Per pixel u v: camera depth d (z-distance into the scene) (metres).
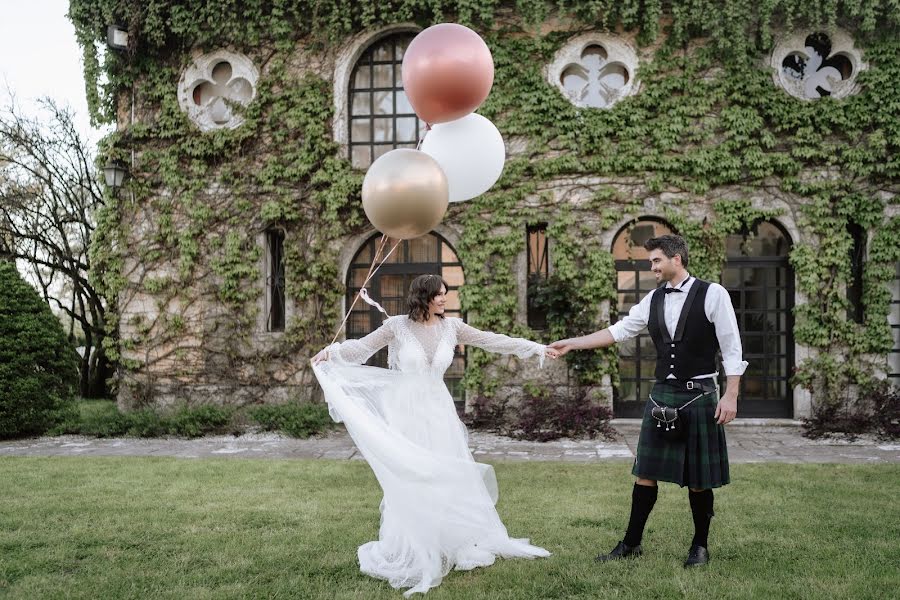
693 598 2.71
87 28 8.79
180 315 8.74
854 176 7.94
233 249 8.67
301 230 8.66
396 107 8.84
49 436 7.68
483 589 2.88
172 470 5.45
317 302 8.61
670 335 3.19
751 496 4.41
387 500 3.16
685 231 8.07
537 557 3.29
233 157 8.76
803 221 7.95
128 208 8.88
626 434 7.66
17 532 3.70
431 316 3.42
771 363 8.25
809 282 7.90
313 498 4.48
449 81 3.30
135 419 7.80
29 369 7.65
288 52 8.70
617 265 8.36
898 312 8.15
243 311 8.69
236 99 9.04
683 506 4.18
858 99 7.90
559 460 6.07
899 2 7.71
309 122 8.63
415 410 3.33
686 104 8.12
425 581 2.91
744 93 8.05
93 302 13.24
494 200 8.30
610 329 3.47
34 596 2.82
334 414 3.38
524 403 8.18
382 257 8.75
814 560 3.16
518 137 8.36
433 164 3.26
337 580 3.02
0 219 12.66
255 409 8.08
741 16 7.92
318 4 8.52
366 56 8.88
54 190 12.77
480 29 8.37
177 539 3.56
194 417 7.80
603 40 8.29
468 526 3.17
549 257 8.38
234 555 3.33
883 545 3.37
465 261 8.36
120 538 3.59
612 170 8.20
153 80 8.88
